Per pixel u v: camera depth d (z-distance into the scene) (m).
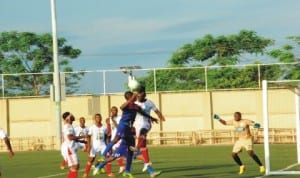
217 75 62.75
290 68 53.59
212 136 52.53
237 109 52.59
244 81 61.75
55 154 42.78
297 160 29.70
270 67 54.28
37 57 78.38
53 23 46.22
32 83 61.50
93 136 24.86
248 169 25.66
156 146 50.91
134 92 22.05
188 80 58.19
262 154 35.75
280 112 51.69
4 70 77.88
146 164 21.83
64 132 19.38
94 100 54.59
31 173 27.14
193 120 53.47
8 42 78.19
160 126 53.97
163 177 23.19
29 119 55.88
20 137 55.72
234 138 52.19
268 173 23.14
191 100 53.56
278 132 51.41
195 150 42.38
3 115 56.03
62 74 46.72
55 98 46.81
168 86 58.75
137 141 22.08
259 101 52.03
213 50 78.62
